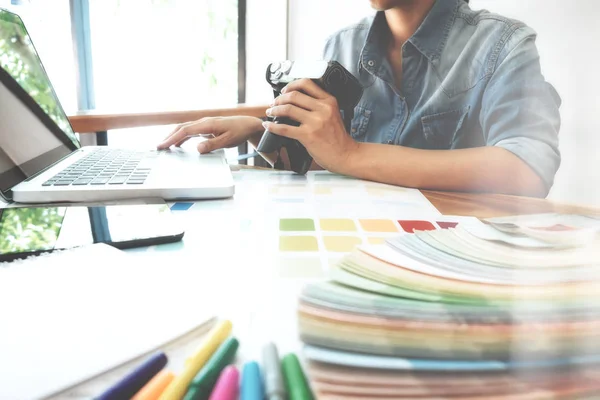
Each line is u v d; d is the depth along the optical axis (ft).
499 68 2.26
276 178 1.84
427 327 0.62
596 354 0.45
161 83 5.65
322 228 1.17
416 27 2.66
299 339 0.62
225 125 2.27
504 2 2.52
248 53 5.77
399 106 2.80
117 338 0.61
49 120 1.94
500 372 0.51
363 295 0.74
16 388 0.50
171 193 1.45
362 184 1.73
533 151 1.71
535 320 0.50
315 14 5.44
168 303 0.72
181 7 5.52
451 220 1.24
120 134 4.97
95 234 1.05
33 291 0.75
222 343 0.60
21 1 4.67
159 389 0.51
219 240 1.08
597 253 0.59
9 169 1.41
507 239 1.00
